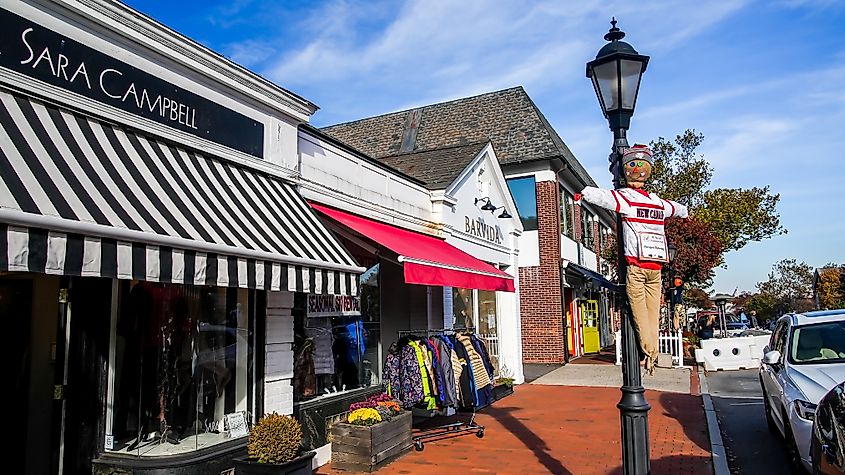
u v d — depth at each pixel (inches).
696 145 1315.2
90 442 229.5
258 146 289.1
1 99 184.1
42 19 199.9
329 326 361.4
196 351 267.3
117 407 238.7
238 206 246.8
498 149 910.4
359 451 306.5
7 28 189.9
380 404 332.5
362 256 406.9
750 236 1298.0
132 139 225.1
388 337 487.8
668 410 473.1
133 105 228.5
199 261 196.4
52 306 251.8
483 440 374.9
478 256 553.3
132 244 175.5
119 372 240.4
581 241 1042.1
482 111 1008.9
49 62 201.0
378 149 1031.0
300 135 323.9
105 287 237.9
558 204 888.9
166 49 240.5
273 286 225.9
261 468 236.7
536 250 866.1
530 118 944.9
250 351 285.1
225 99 271.6
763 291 2861.7
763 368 397.7
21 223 147.5
